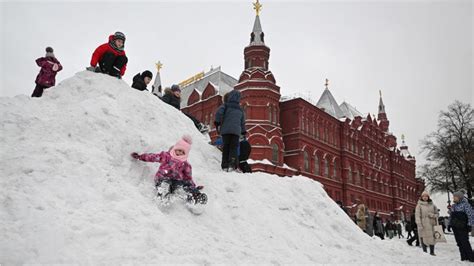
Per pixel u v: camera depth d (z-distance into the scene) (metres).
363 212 16.28
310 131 43.09
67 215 4.05
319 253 6.02
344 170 48.25
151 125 7.09
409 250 8.54
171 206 5.25
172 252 4.20
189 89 53.53
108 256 3.73
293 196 7.86
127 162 5.66
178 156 5.49
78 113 6.01
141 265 3.77
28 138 5.22
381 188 61.06
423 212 10.61
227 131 7.61
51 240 3.62
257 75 38.78
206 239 4.89
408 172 77.88
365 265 6.18
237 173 7.46
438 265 7.39
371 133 61.22
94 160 5.16
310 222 7.33
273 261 4.94
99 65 7.90
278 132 37.94
